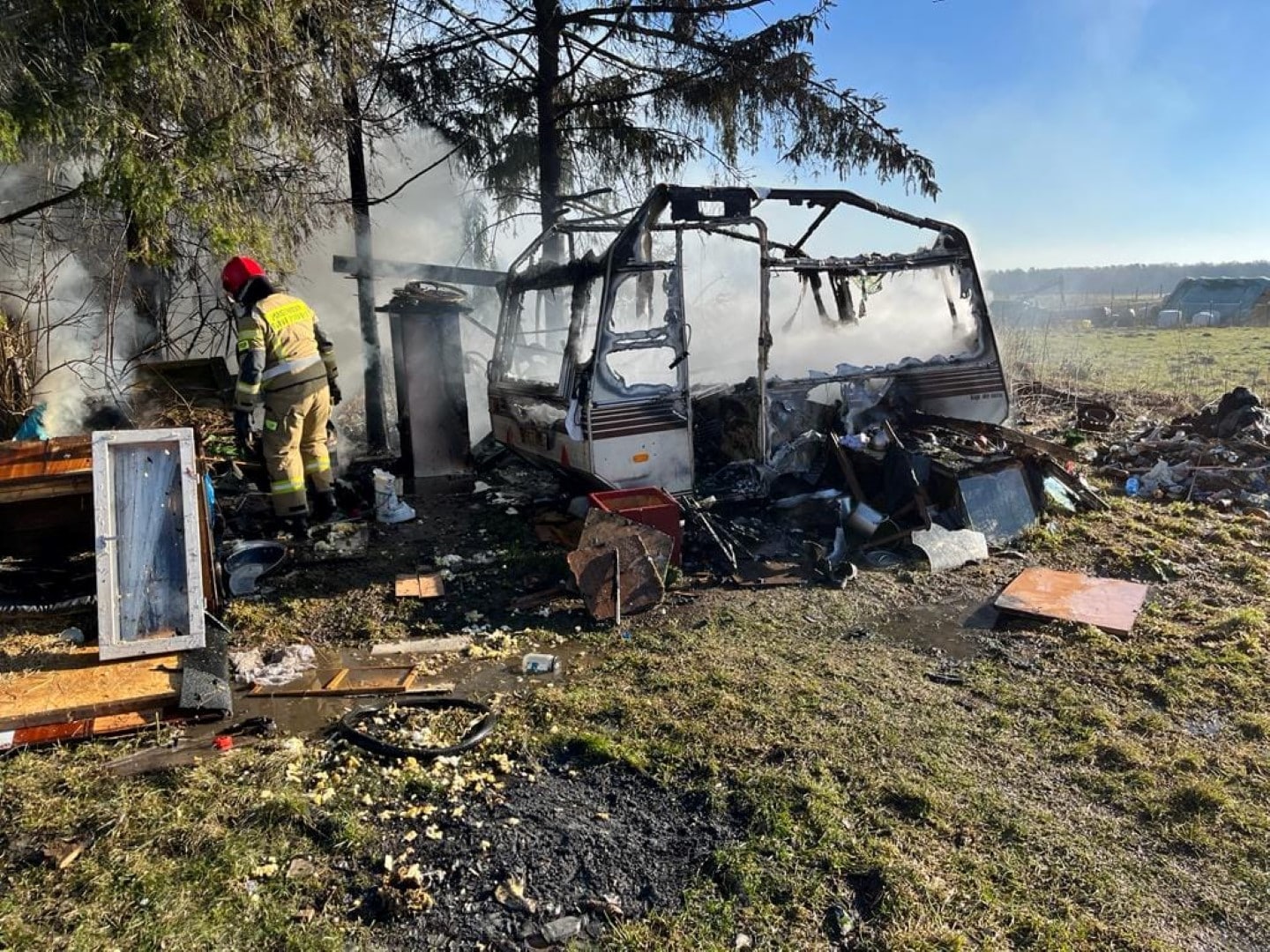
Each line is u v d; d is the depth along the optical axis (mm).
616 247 5695
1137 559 5492
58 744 3342
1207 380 14250
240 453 7121
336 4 6465
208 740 3443
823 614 4797
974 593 5094
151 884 2561
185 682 3680
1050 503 6297
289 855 2738
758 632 4559
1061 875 2629
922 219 6703
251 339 5633
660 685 3924
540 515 6512
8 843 2746
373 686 3979
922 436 6383
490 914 2484
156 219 5328
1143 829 2879
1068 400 11586
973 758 3305
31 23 4645
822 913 2477
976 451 6051
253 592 5117
